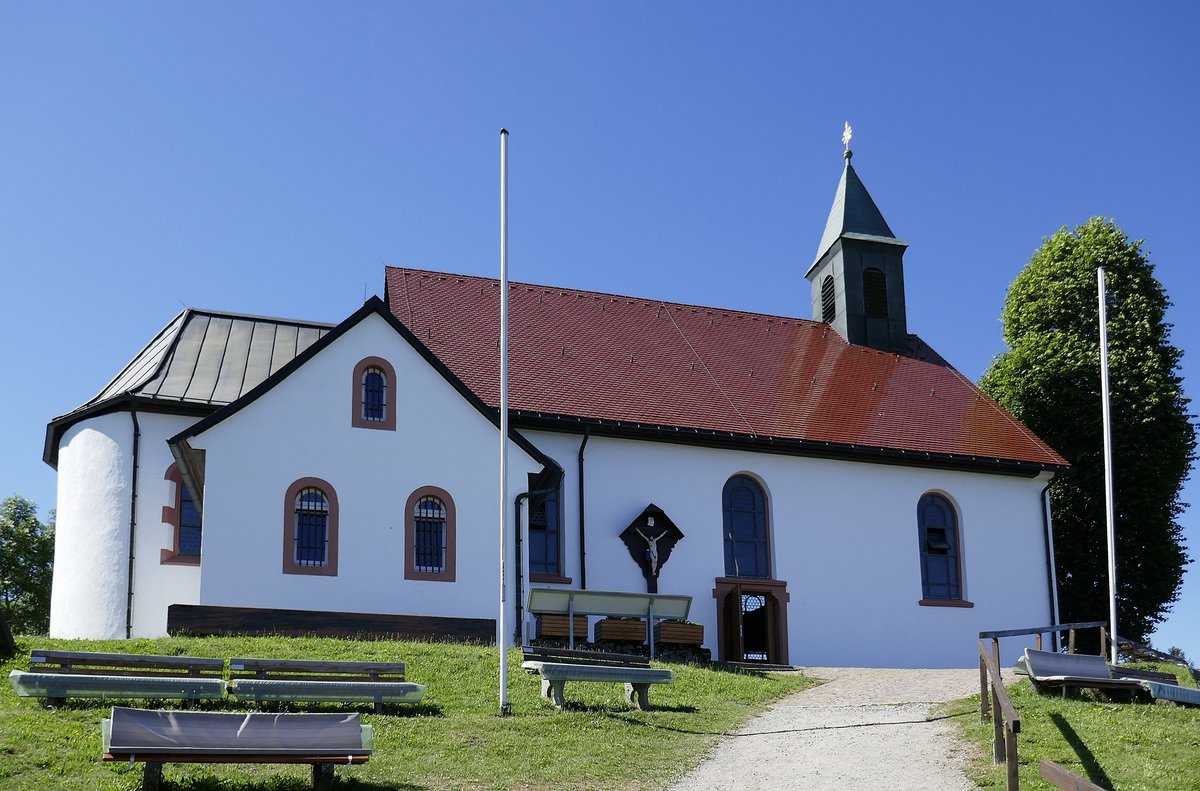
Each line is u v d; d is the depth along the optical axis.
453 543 27.89
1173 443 40.44
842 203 41.47
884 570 34.09
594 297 38.78
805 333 40.25
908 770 15.23
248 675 18.94
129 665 17.55
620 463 32.38
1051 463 36.12
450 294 36.53
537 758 15.84
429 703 18.59
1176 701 18.14
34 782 13.41
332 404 27.81
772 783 14.93
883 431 35.56
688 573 32.19
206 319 33.53
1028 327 43.53
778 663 32.41
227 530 26.42
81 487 29.78
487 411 28.73
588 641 28.00
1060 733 16.25
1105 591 40.09
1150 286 42.53
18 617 48.22
